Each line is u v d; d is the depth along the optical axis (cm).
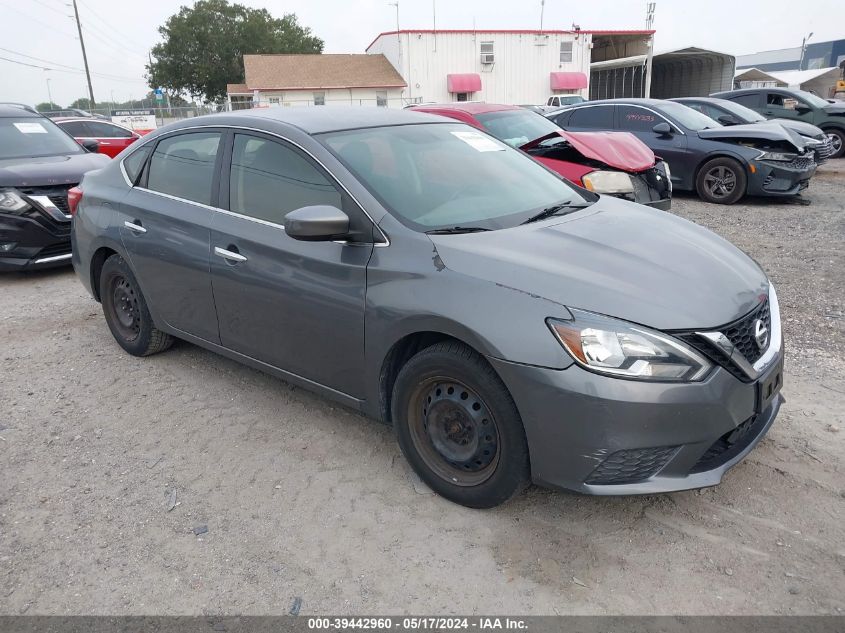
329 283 311
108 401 412
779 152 969
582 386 241
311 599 248
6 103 861
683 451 249
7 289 677
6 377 453
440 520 288
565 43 3591
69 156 777
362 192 310
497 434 270
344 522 290
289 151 342
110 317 483
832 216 891
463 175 352
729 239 773
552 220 327
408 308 280
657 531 276
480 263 272
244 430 372
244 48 5359
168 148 419
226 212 368
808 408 368
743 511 286
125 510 305
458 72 3534
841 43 6106
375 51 3997
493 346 254
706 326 249
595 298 250
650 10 3691
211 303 381
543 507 294
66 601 252
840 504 287
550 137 761
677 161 1052
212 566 267
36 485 327
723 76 3338
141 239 416
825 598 238
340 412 388
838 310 515
